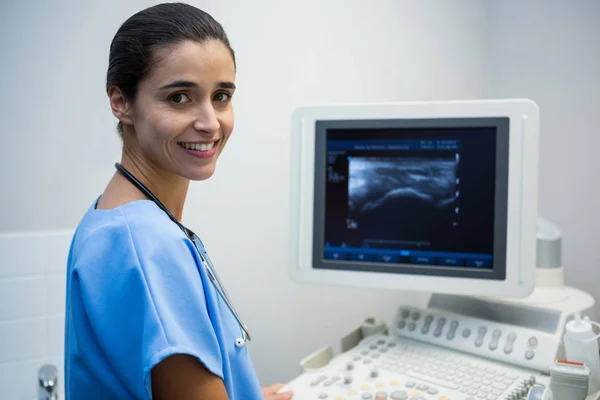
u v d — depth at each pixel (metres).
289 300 1.56
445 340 1.17
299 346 1.58
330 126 1.19
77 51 1.26
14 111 1.22
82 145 1.29
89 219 0.71
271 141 1.49
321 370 1.11
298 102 1.51
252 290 1.50
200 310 0.65
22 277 1.26
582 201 1.57
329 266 1.21
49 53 1.24
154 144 0.68
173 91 0.66
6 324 1.25
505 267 1.09
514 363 1.07
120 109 0.71
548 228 1.28
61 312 1.30
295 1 1.48
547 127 1.63
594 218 1.55
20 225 1.25
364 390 1.01
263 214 1.50
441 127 1.12
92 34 1.27
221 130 0.72
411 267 1.16
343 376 1.07
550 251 1.25
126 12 1.30
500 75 1.74
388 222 1.18
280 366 1.56
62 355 1.31
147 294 0.61
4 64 1.21
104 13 1.28
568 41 1.57
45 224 1.28
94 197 1.31
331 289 1.62
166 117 0.67
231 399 0.70
